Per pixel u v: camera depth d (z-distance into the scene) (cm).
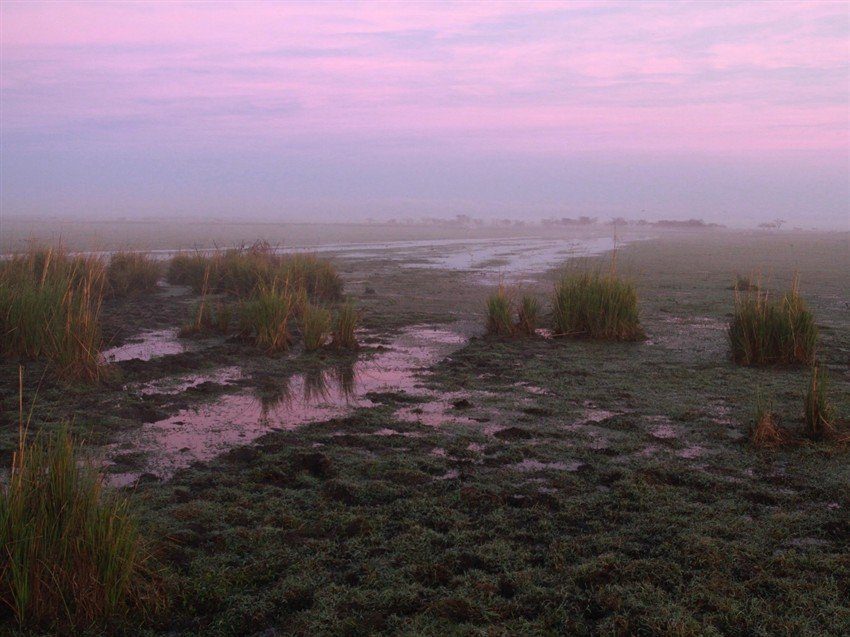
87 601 309
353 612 320
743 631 308
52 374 759
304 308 1089
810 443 557
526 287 1753
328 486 464
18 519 312
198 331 1044
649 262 2662
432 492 461
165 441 563
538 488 470
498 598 330
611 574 352
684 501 448
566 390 736
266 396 711
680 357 907
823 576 354
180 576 348
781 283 1844
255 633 306
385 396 711
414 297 1546
